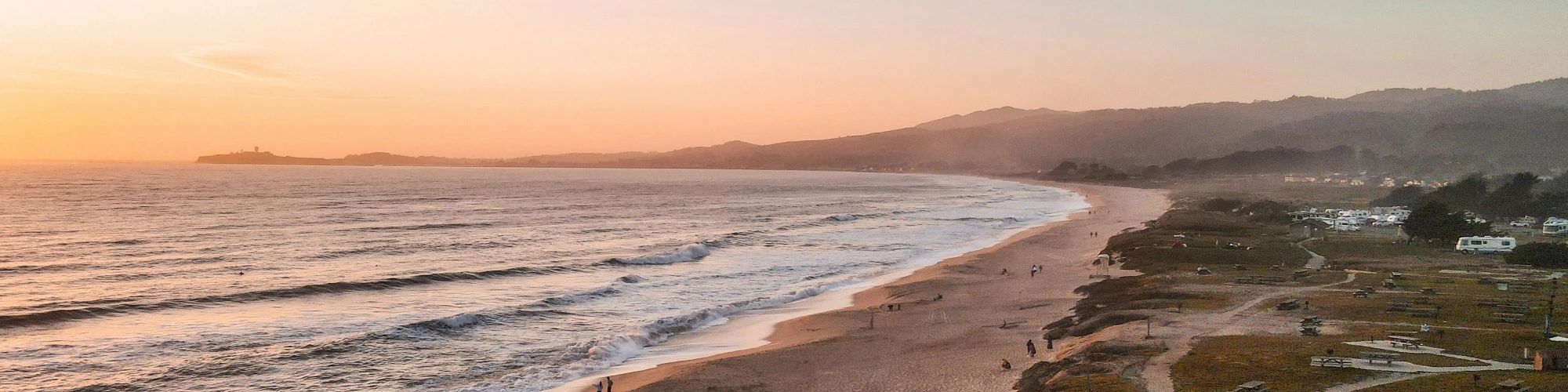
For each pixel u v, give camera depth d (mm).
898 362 43531
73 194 185250
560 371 42469
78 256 80375
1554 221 104312
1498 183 197750
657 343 49688
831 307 60219
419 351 45594
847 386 39406
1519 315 48281
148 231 104812
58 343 45750
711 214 157750
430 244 96688
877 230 121688
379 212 147625
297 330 49781
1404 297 55594
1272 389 33750
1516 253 75188
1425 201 139500
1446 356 38625
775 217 150000
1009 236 113125
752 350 47125
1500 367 36469
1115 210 169375
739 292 66938
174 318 52656
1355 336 43688
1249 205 151875
